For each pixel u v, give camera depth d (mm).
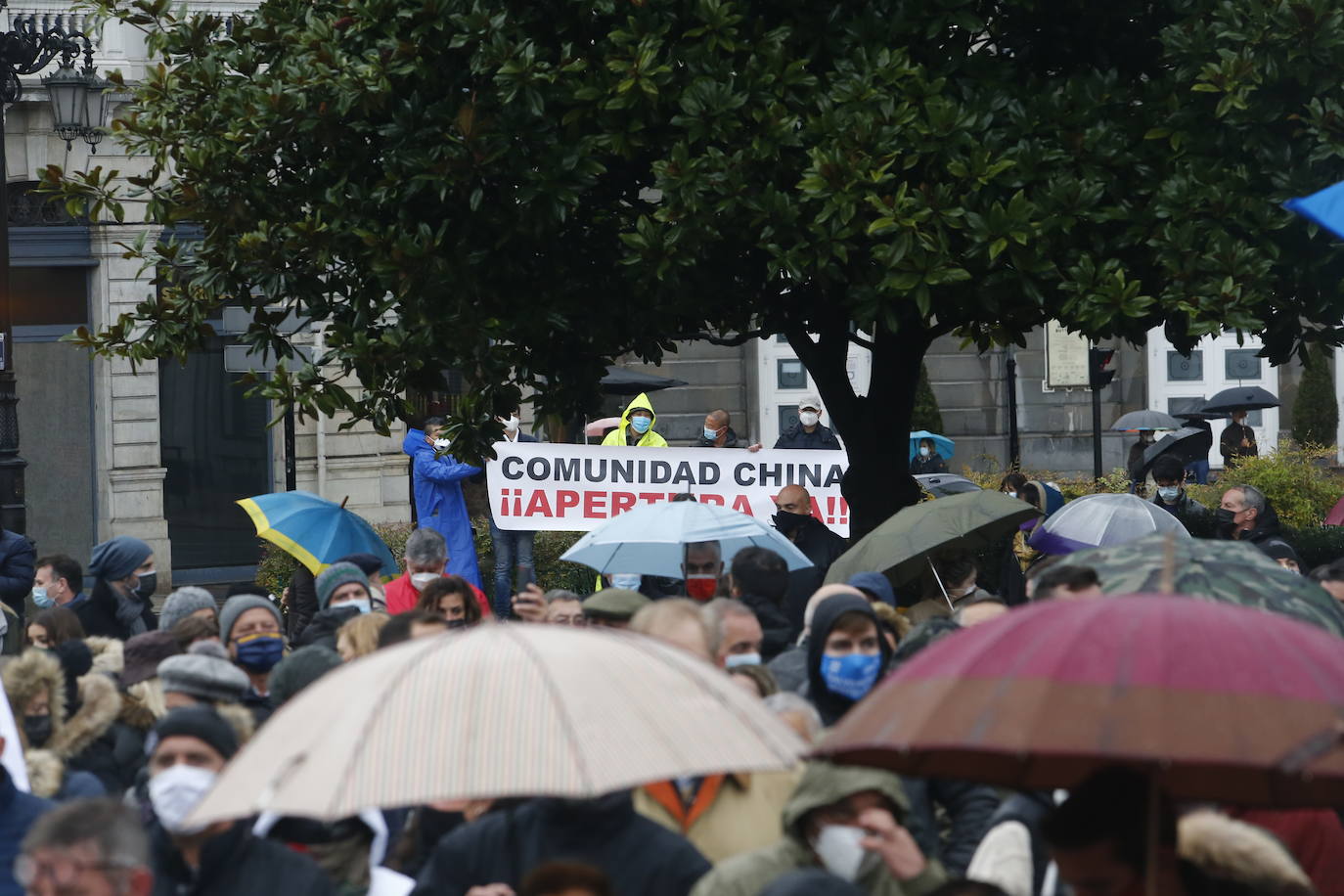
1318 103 27781
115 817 10516
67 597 29469
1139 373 85625
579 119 29703
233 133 30672
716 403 85812
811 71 30609
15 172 66812
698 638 14969
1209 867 10484
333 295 32375
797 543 31234
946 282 27594
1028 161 28547
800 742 10852
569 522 40500
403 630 18625
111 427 68438
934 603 25656
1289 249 29109
